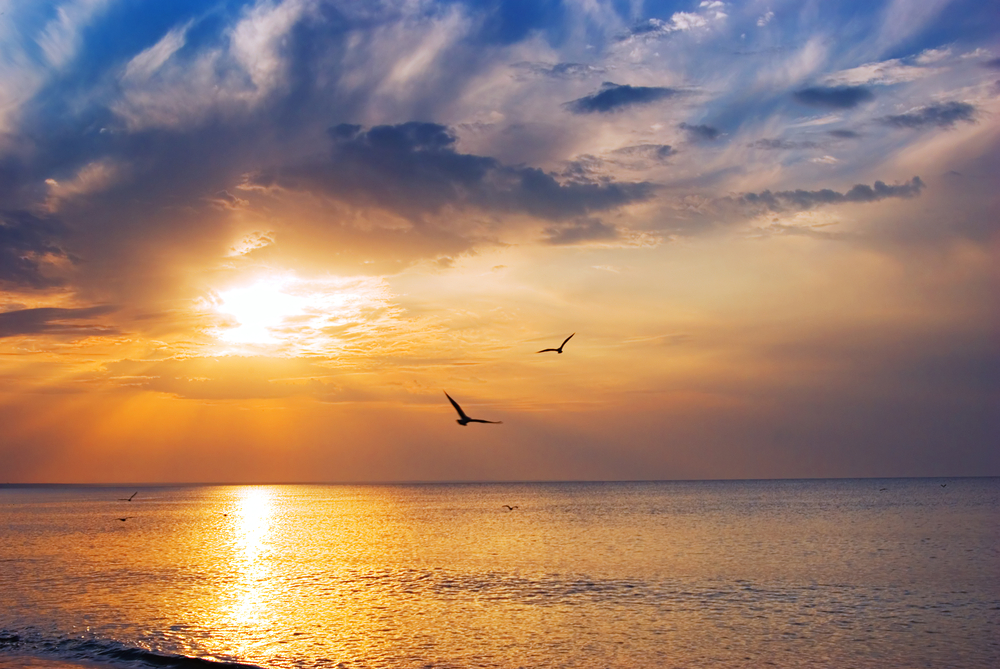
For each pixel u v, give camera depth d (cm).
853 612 5184
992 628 4725
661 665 4097
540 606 5516
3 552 9469
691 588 6184
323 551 9319
